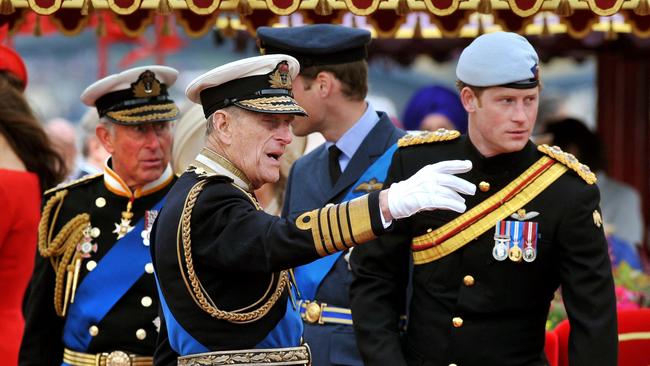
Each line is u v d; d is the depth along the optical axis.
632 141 33.16
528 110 14.66
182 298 13.85
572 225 14.78
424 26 23.94
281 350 14.25
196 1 16.45
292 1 16.34
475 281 15.05
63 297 18.00
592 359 14.52
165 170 18.30
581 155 30.05
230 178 13.98
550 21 23.19
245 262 13.23
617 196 31.06
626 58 31.03
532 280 14.96
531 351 15.14
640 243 31.16
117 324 17.59
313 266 17.98
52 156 19.55
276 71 14.23
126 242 17.81
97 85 17.70
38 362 18.16
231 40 28.53
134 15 19.80
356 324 15.52
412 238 15.55
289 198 19.20
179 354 14.43
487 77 14.55
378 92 75.06
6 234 18.44
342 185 18.30
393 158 15.99
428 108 32.91
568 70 68.19
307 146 23.58
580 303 14.70
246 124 14.09
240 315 13.84
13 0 16.89
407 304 17.17
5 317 18.72
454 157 15.45
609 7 15.71
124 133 17.75
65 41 79.50
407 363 15.45
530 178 15.08
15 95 19.25
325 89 18.34
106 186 18.11
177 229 13.77
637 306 22.27
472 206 15.17
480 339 14.99
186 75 73.56
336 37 18.30
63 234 17.95
